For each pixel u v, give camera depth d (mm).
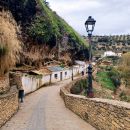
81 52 78250
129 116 7738
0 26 18734
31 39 46062
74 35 75000
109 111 9406
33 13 47312
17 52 21734
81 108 14094
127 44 153375
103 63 90188
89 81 13148
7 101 13227
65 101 20812
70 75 60906
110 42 156375
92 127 11562
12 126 12133
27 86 31531
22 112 16750
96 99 11758
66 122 13008
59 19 69625
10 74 26578
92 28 13469
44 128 11688
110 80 55969
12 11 41031
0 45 18266
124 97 46906
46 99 25469
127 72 60344
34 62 46125
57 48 60875
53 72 50250
